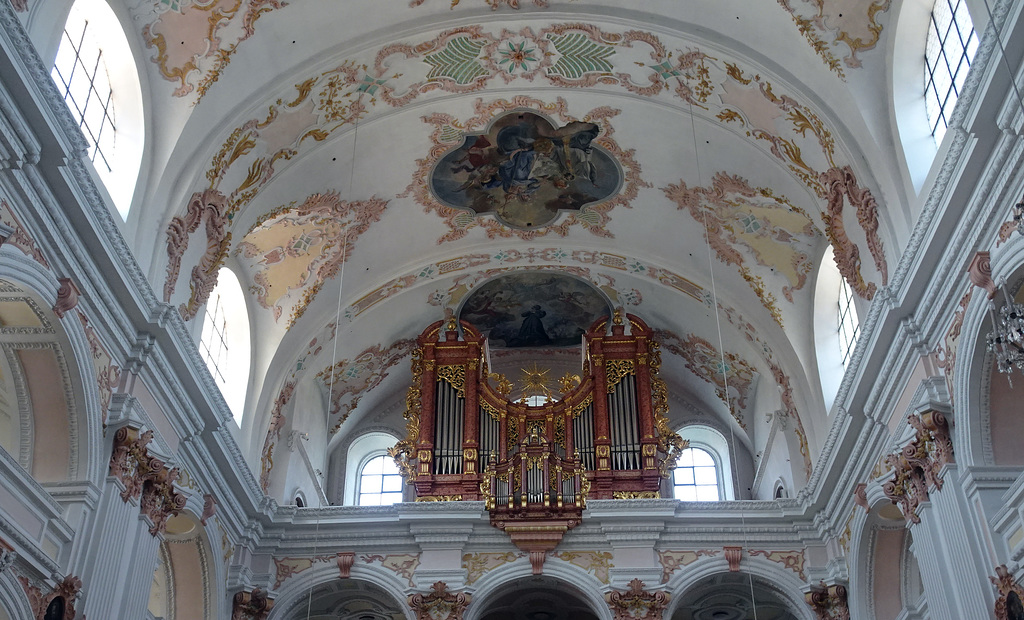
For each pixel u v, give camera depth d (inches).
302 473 789.2
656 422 783.1
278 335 743.7
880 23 534.3
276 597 703.7
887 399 562.6
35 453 480.4
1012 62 392.2
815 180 606.9
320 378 823.1
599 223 772.6
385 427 892.6
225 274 703.1
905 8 526.9
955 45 496.1
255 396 723.4
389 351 856.9
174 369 555.5
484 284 826.2
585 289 829.2
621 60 636.7
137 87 541.3
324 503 836.6
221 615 655.1
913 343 517.7
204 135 573.0
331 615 776.9
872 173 548.7
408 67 639.8
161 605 646.5
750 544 716.7
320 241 730.8
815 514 708.7
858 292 585.6
